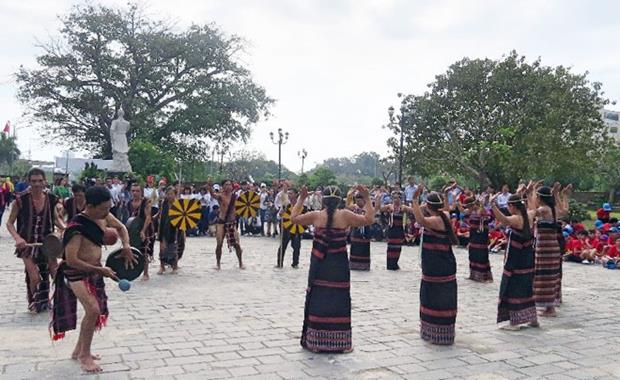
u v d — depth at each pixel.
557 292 8.93
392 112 29.70
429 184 47.16
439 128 33.97
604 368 5.73
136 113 36.94
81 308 7.87
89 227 5.20
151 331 6.68
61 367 5.29
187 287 9.70
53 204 7.48
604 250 15.23
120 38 37.50
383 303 8.83
